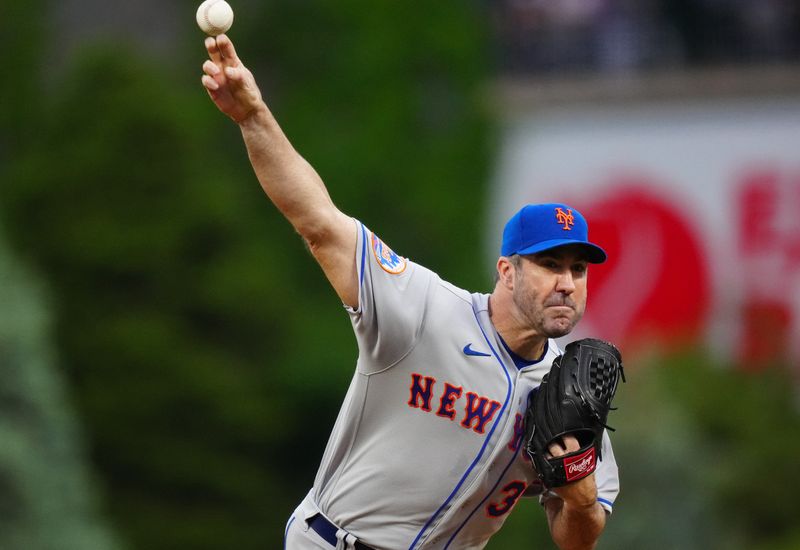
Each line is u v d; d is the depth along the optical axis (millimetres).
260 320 88688
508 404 17594
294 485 90562
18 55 100438
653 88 96250
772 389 90312
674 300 93500
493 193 97000
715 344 93438
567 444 17219
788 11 101812
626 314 92562
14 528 62031
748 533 83250
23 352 63844
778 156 95312
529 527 71250
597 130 97188
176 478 85062
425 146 97062
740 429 86188
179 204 88125
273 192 16906
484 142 97062
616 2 102625
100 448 84562
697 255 94500
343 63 97750
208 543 84812
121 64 90125
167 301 87375
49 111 94500
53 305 84500
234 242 89562
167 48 102562
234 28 99125
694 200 95562
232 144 98812
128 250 86812
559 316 17188
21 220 88250
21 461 61750
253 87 16641
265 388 88938
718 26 102438
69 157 88438
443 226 95625
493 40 101500
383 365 17375
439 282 17672
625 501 72000
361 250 17016
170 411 85500
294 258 94750
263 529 87562
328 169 95750
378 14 97625
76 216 87625
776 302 93312
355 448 17953
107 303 86938
